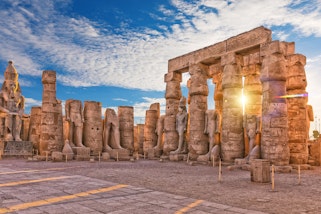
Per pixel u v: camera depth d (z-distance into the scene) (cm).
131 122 2812
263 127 1761
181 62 2555
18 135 2653
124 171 1458
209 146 2228
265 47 1805
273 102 1733
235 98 2041
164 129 2634
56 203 700
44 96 2395
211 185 1038
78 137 2391
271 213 634
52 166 1694
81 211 623
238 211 639
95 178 1166
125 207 664
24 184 991
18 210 628
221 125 2209
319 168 1872
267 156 1705
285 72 1759
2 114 2631
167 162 2233
